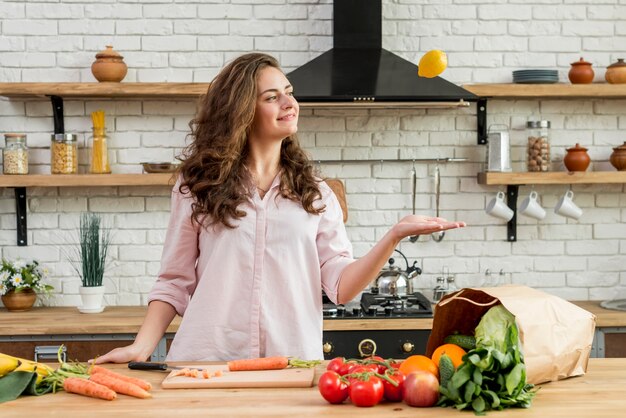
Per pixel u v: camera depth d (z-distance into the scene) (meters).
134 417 1.74
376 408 1.78
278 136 2.51
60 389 1.98
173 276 2.60
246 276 2.49
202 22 4.32
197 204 2.49
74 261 4.32
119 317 3.94
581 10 4.40
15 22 4.28
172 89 4.05
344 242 2.61
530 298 1.96
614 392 1.89
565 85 4.13
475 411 1.74
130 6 4.30
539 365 1.91
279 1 4.33
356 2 4.13
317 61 4.02
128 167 4.33
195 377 2.04
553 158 4.41
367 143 4.36
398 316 3.74
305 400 1.86
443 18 4.37
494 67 4.39
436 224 2.18
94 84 4.04
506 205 4.36
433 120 4.38
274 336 2.49
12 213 4.31
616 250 4.43
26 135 4.27
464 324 2.06
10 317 3.96
